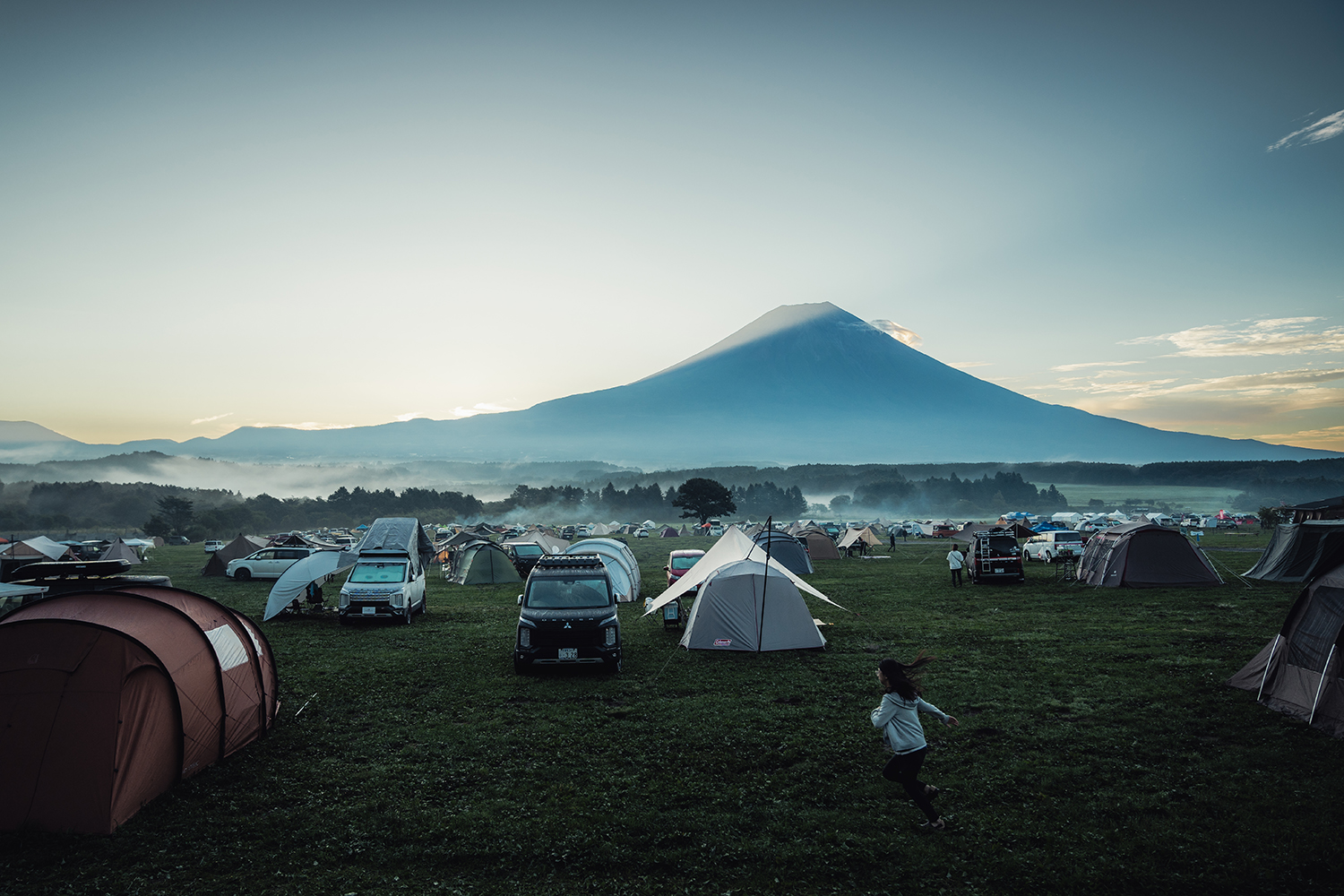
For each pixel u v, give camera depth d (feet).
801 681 46.09
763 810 26.32
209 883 21.35
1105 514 344.69
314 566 78.13
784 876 21.85
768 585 57.21
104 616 27.63
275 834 24.52
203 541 395.14
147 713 26.91
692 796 27.73
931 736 34.63
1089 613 72.13
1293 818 24.88
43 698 25.40
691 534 402.93
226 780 29.27
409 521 85.92
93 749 25.16
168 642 28.86
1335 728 33.17
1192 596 81.92
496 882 21.66
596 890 21.20
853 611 77.82
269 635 65.46
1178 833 23.94
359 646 59.93
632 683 46.26
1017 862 22.31
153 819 25.49
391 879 21.71
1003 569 103.30
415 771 30.42
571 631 48.29
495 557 124.77
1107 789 27.76
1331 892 20.54
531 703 41.52
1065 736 33.99
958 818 25.48
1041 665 48.83
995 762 30.89
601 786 28.89
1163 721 35.70
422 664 52.29
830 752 32.53
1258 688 39.34
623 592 92.32
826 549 166.71
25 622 26.09
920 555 184.65
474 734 35.47
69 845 23.61
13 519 499.10
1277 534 98.53
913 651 54.54
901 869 22.11
